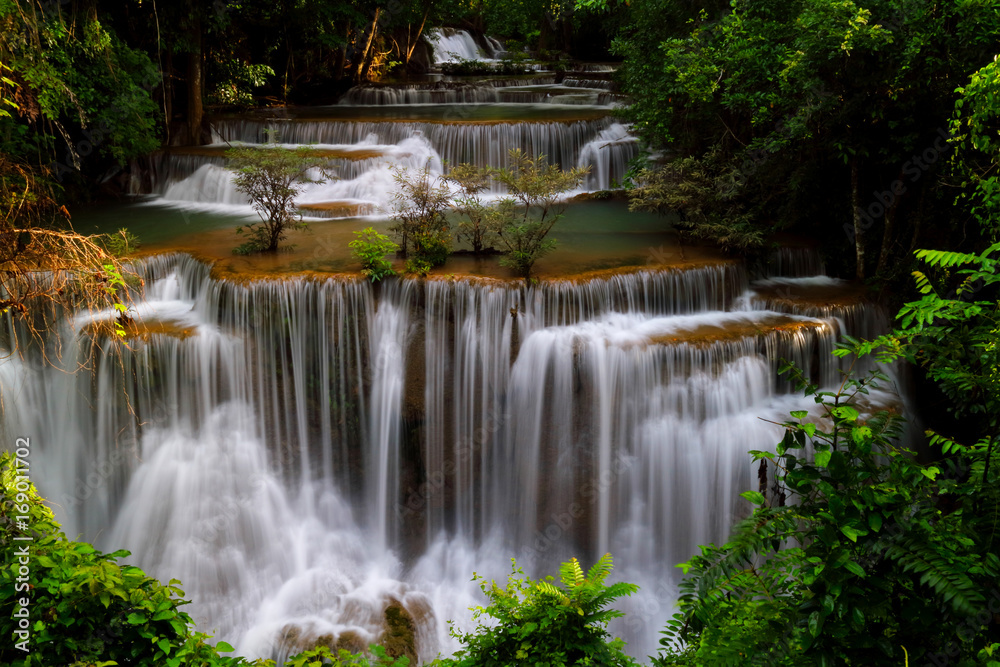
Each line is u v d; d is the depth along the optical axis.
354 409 11.09
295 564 10.77
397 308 10.96
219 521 10.63
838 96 11.45
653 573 10.49
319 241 13.23
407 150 17.53
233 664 4.98
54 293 9.42
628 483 10.46
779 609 4.16
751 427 10.12
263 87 25.09
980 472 4.64
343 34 26.81
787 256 12.96
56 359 10.54
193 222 14.97
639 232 13.98
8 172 11.73
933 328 5.05
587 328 10.71
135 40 18.30
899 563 3.69
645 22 15.41
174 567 10.51
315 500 11.16
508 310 10.63
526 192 11.95
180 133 19.45
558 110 22.30
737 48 12.46
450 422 10.98
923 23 10.34
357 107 24.22
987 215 9.23
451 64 31.44
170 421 10.67
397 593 10.42
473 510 11.12
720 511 10.29
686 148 14.90
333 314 10.86
